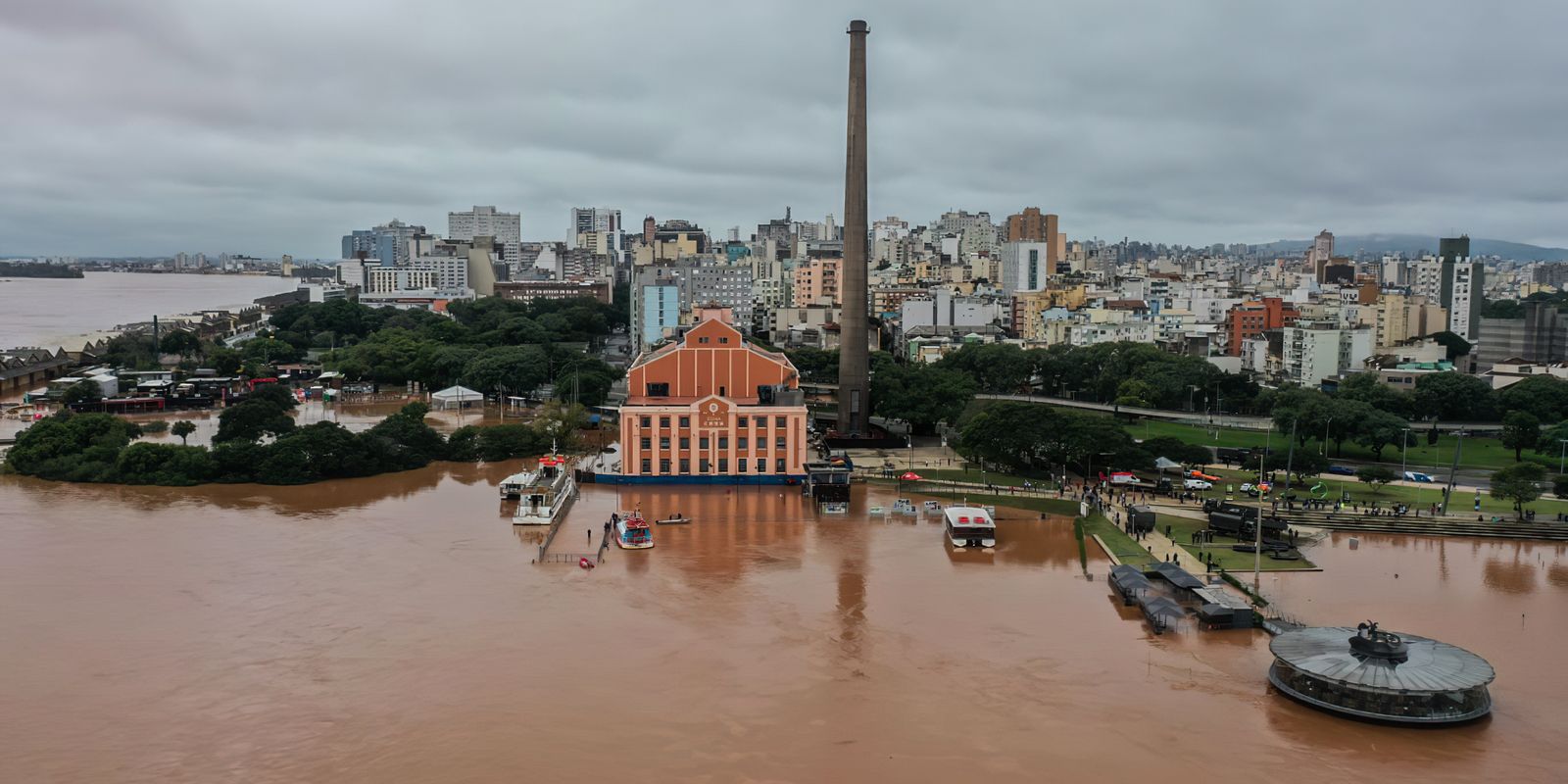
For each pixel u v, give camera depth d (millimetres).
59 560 160000
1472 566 161500
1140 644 129000
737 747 101375
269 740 102500
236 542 170625
